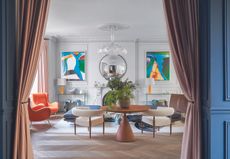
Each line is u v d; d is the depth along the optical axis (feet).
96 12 16.99
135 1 14.73
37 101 21.98
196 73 9.12
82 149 13.41
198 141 8.93
